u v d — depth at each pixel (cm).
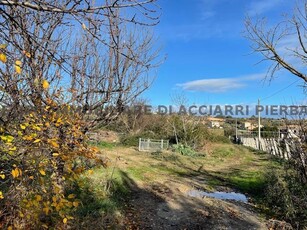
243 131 5441
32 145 430
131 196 1183
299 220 935
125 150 2775
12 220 464
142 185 1384
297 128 1022
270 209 1092
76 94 625
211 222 963
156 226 898
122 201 1076
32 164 427
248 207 1138
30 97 489
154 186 1399
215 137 3816
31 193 450
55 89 579
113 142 3238
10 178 439
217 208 1112
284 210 1012
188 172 1898
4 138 385
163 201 1168
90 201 887
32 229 477
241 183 1583
